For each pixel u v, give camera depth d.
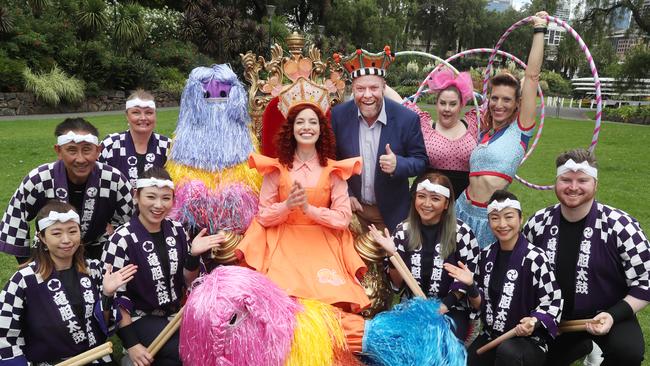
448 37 56.09
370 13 41.44
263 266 3.26
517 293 3.04
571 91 41.38
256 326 2.59
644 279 2.95
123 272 2.92
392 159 3.54
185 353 2.60
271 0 36.12
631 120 23.11
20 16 20.38
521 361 2.87
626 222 2.98
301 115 3.36
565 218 3.15
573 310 3.13
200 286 2.64
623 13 22.45
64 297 2.88
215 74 3.64
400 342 2.90
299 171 3.44
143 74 23.22
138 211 3.34
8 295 2.79
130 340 3.08
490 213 3.07
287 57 3.99
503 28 53.16
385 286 3.52
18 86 18.61
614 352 2.99
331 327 2.87
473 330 3.40
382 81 3.70
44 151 10.51
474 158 3.91
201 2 27.06
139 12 24.27
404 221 3.47
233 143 3.61
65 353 2.89
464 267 3.14
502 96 3.82
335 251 3.34
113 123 15.61
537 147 13.79
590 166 2.94
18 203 3.36
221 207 3.52
